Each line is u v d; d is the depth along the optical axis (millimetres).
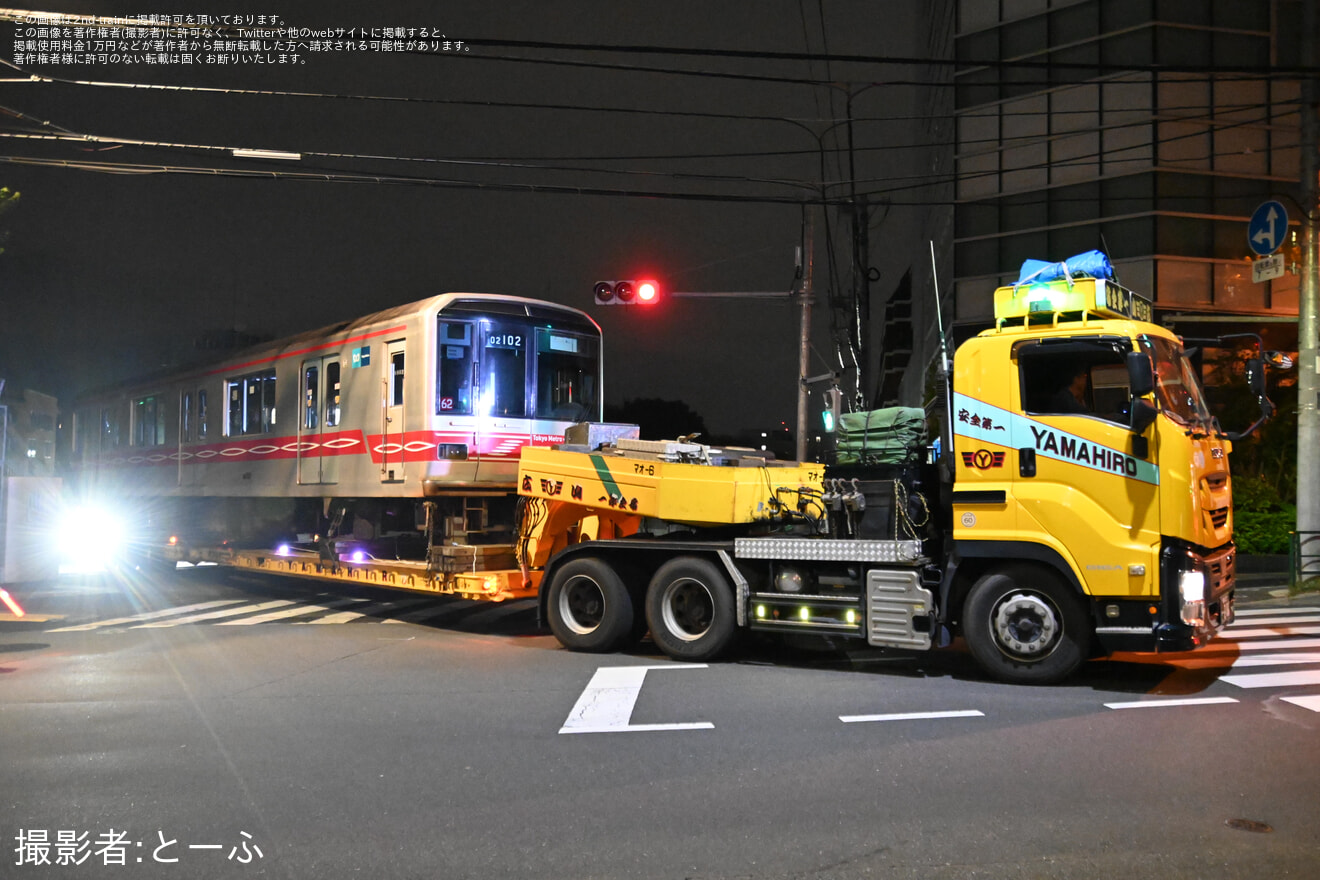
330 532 13438
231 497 16281
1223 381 19922
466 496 11461
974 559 8062
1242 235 24703
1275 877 4020
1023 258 26438
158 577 18891
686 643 9008
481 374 11555
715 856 4301
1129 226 24734
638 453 9750
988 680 8086
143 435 18859
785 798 5055
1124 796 5008
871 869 4133
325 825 4754
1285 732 6258
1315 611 12500
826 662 9031
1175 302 24312
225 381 15922
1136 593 7270
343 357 12844
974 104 27406
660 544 9180
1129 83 24859
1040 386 7738
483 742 6230
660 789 5234
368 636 11070
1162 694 7441
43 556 17156
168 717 7027
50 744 6293
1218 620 7699
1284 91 24812
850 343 24609
